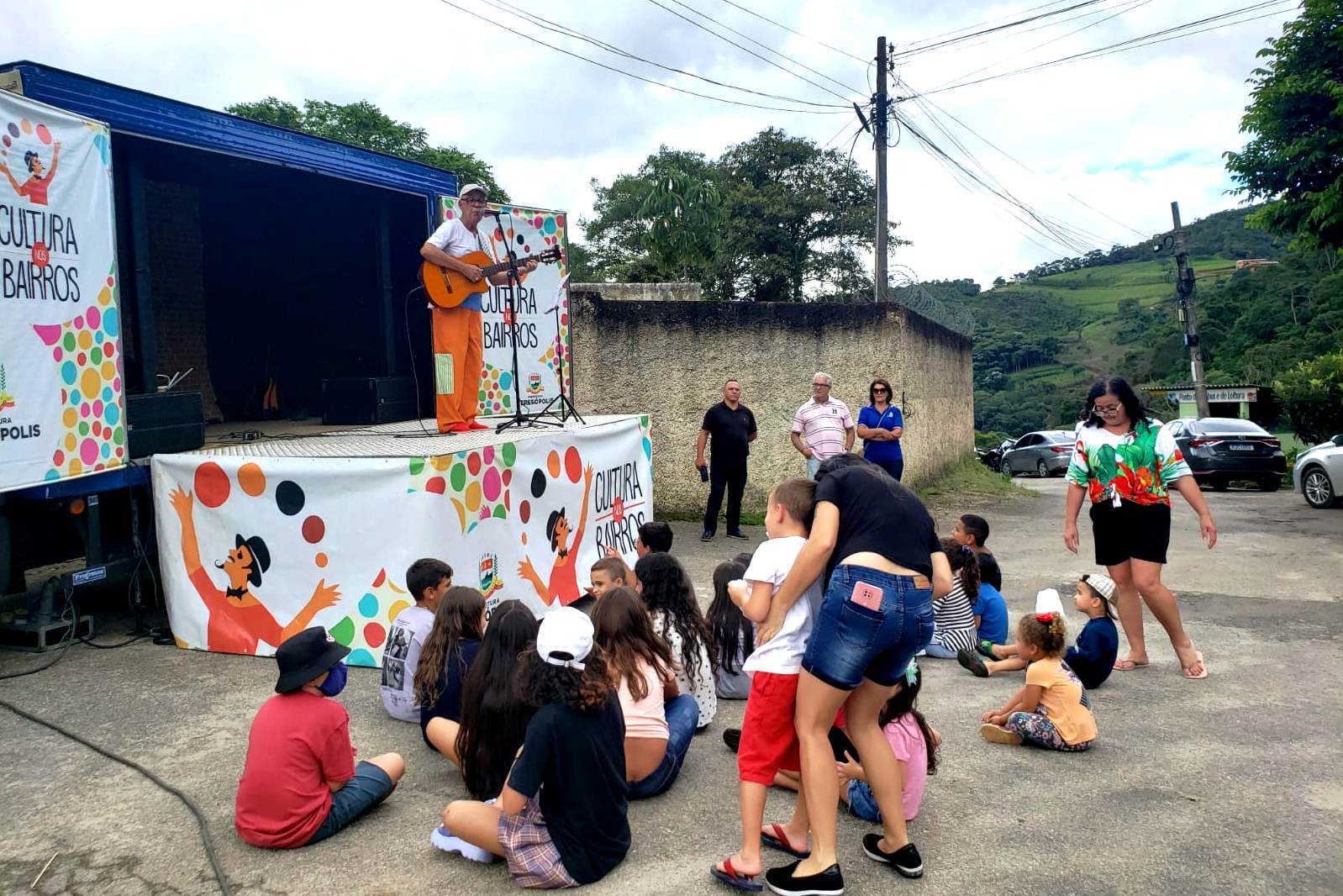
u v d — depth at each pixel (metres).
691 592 4.77
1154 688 5.35
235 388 10.64
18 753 4.31
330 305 10.26
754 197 30.81
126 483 5.94
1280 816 3.73
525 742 3.15
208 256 10.47
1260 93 12.50
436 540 5.47
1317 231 12.61
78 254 5.32
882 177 17.50
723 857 3.43
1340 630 6.57
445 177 9.09
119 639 6.11
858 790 3.73
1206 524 5.37
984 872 3.31
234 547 5.78
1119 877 3.27
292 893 3.16
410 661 4.67
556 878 3.14
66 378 5.23
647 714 3.84
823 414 9.31
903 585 3.04
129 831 3.58
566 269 9.48
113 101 6.02
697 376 11.58
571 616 3.18
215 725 4.66
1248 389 29.59
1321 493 13.06
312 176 9.48
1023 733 4.46
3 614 6.13
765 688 3.18
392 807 3.83
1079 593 5.31
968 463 18.72
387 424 8.80
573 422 7.92
